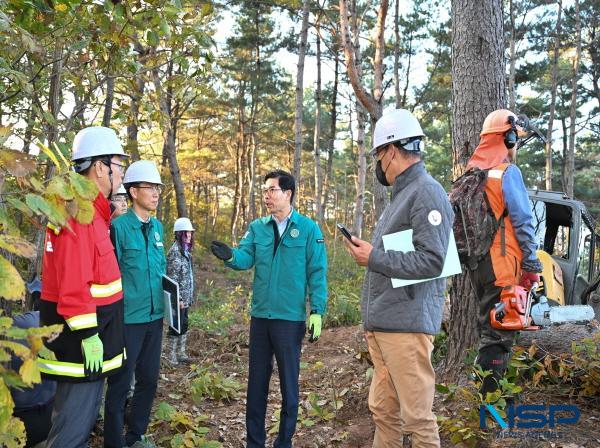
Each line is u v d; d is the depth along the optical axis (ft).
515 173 10.78
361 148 42.29
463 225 11.06
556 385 12.71
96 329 8.52
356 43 35.09
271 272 12.55
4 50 11.38
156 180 12.64
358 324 25.68
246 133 109.40
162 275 12.66
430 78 82.17
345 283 36.37
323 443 12.97
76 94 15.51
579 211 20.83
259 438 12.50
